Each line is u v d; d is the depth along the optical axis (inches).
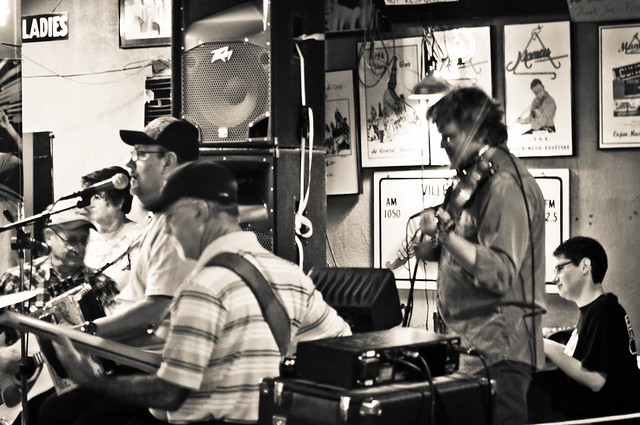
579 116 172.9
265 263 101.4
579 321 148.9
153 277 124.6
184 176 101.8
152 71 204.2
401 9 181.2
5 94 180.5
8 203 182.4
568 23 171.6
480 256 114.7
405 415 82.4
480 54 176.6
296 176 158.7
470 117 121.2
